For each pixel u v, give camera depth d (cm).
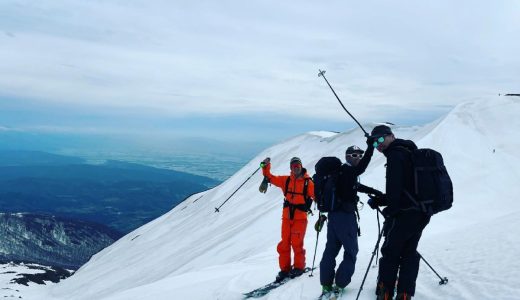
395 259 493
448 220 2420
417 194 470
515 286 461
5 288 10844
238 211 8544
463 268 578
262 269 988
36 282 12800
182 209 13800
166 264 6012
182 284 1060
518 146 4562
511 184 3612
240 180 13000
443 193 467
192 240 7850
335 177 604
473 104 5984
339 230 598
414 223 478
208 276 1141
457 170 4000
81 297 6756
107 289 6369
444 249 737
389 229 494
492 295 459
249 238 3772
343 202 600
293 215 776
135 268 7450
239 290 817
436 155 479
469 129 5181
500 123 5316
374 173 3478
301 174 783
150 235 11362
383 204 550
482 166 4078
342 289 591
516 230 733
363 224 2233
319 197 609
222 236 5688
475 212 2720
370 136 512
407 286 488
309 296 629
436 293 518
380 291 499
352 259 588
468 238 783
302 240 777
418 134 7481
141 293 1066
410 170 477
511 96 6284
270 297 688
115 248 12400
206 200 12756
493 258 588
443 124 5356
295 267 779
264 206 7088
